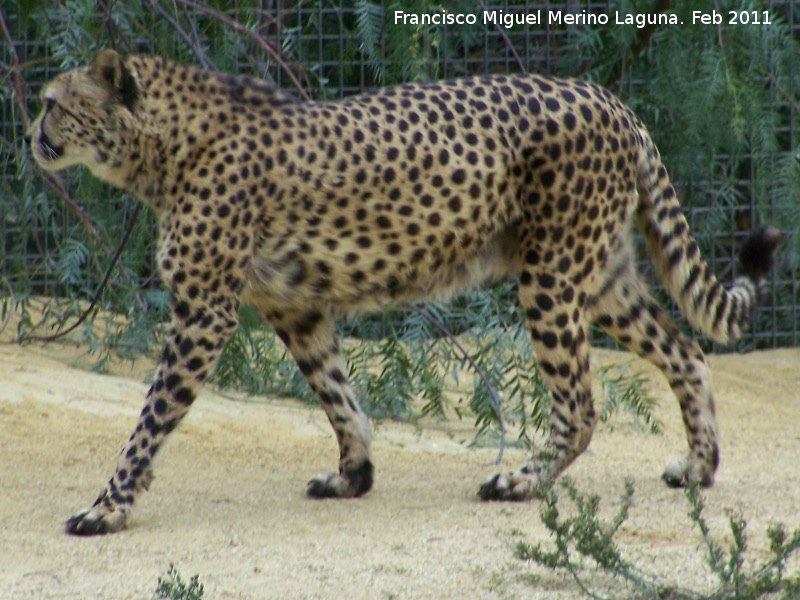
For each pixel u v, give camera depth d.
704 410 16.50
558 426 15.81
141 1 17.25
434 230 15.12
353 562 12.47
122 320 24.92
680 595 11.23
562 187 15.22
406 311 20.36
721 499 15.67
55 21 18.38
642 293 16.69
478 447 19.75
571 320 15.56
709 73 17.69
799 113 21.48
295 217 14.76
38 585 11.77
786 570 12.30
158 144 14.59
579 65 24.19
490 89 15.42
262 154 14.55
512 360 19.92
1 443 17.41
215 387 21.86
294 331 15.95
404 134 14.95
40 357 22.12
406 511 15.02
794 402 23.41
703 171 23.52
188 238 14.41
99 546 13.23
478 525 14.19
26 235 21.06
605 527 13.64
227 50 17.53
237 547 13.20
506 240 15.88
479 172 15.10
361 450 16.00
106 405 19.66
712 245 26.02
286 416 20.62
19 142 21.16
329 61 23.64
